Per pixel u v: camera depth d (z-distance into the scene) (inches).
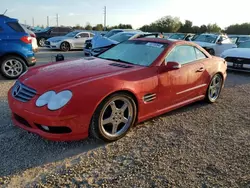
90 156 124.0
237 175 111.9
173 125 163.9
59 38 657.6
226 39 542.0
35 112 119.0
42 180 104.6
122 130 141.3
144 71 149.1
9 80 278.8
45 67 155.3
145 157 124.1
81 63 161.0
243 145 140.0
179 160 122.2
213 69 202.8
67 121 118.0
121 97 134.7
